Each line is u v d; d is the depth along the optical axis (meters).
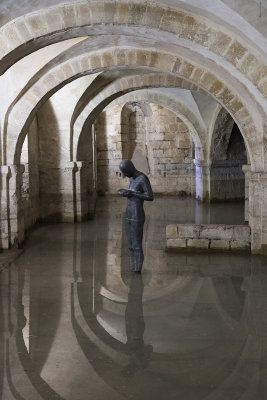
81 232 13.48
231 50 7.61
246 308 6.89
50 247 11.44
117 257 10.38
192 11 7.30
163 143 23.33
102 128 23.61
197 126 19.27
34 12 7.39
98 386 4.52
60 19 7.46
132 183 8.99
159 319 6.46
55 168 15.20
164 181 23.50
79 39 10.04
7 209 10.81
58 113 14.84
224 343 5.58
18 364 5.05
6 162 10.78
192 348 5.44
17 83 10.30
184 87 14.80
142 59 10.66
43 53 10.18
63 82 11.02
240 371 4.81
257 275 8.72
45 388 4.49
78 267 9.48
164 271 9.12
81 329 6.09
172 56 10.41
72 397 4.31
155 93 19.12
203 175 19.86
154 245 11.56
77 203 15.40
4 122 10.58
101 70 11.09
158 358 5.16
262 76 7.61
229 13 6.32
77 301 7.29
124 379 4.66
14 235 10.99
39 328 6.14
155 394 4.35
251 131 9.97
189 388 4.46
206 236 10.72
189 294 7.62
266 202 10.16
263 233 10.31
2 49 7.42
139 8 7.52
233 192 19.91
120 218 16.19
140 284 8.24
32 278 8.66
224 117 18.34
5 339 5.76
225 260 9.93
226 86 9.98
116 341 5.68
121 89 14.91
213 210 17.48
